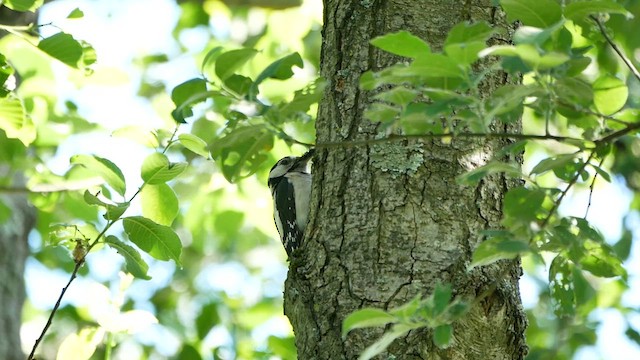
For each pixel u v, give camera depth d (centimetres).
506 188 714
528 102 587
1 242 1305
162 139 777
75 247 722
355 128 734
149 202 756
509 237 533
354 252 691
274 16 1661
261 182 1639
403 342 642
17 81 1416
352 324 508
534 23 536
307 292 700
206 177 1608
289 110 535
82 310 1656
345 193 715
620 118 676
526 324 689
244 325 1688
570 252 583
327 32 789
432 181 700
